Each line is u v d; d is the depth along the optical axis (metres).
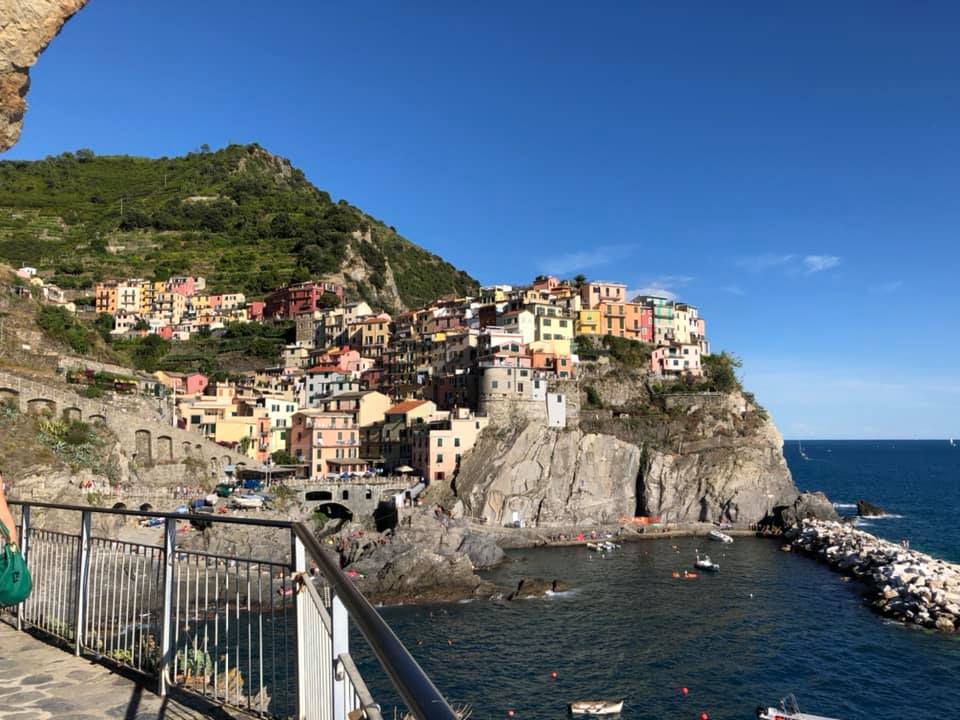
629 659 60.88
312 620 9.92
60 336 119.56
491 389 139.00
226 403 140.62
